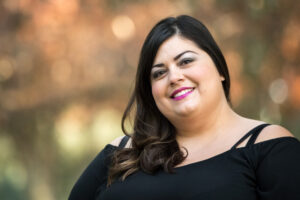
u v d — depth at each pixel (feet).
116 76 29.78
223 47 22.26
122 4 26.81
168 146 10.10
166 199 9.37
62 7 26.86
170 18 10.19
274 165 9.04
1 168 37.60
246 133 9.59
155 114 10.55
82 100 30.68
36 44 28.53
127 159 10.22
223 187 9.09
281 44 20.21
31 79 29.94
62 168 34.06
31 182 33.55
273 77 21.03
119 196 9.82
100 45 28.45
